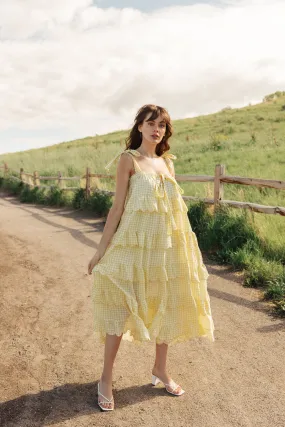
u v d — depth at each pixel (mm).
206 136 26359
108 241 2723
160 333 2777
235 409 2775
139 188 2617
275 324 3988
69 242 7465
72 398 2918
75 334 3873
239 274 5324
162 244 2660
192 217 7156
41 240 7656
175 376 3172
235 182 6730
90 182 11203
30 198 14172
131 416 2719
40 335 3863
